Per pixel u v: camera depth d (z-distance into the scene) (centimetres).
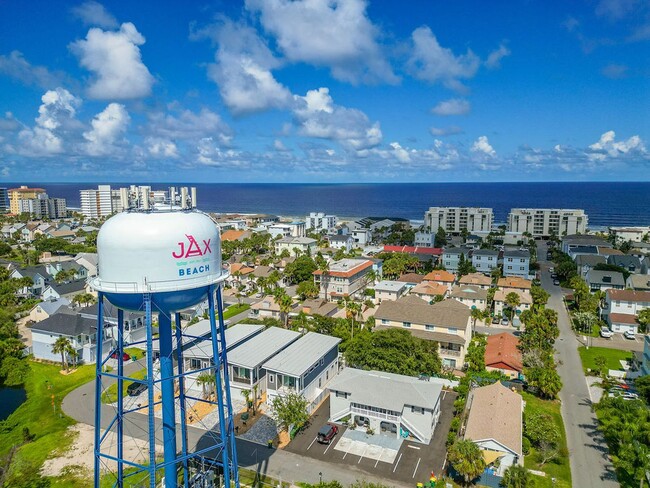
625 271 10250
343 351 6278
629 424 3900
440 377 5697
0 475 3894
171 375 2884
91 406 5172
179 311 2800
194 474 3850
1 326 7275
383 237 18462
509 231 18662
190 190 3025
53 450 4294
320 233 18138
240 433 4594
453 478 3847
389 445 4362
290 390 4962
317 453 4244
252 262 12769
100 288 2591
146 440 4444
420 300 8075
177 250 2622
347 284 9819
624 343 7175
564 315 8638
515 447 3878
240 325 6550
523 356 6031
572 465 4028
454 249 12519
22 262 13400
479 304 8675
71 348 6150
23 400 5453
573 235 15438
